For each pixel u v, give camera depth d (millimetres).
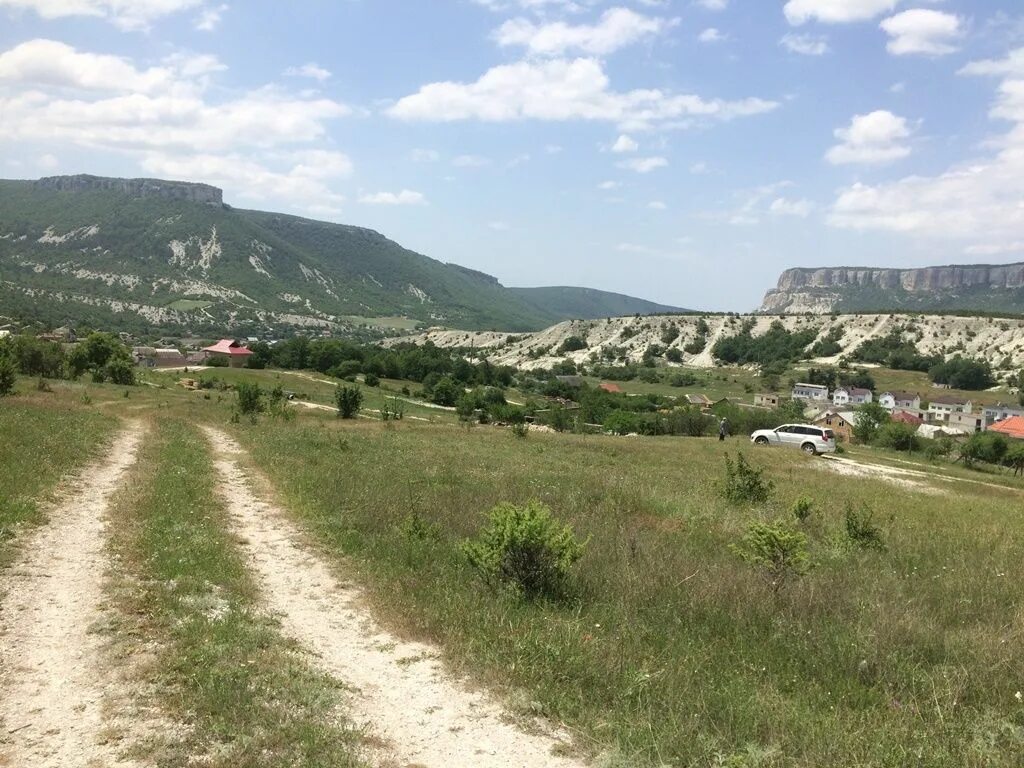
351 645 6984
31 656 5973
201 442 25875
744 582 9195
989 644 7180
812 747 4953
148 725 4906
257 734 4871
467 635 7145
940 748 4938
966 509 20297
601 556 10516
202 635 6516
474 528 12430
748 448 37531
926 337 178625
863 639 7215
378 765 4684
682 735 5090
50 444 18359
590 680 6148
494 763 4824
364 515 12922
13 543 9391
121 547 9570
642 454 32500
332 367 123438
